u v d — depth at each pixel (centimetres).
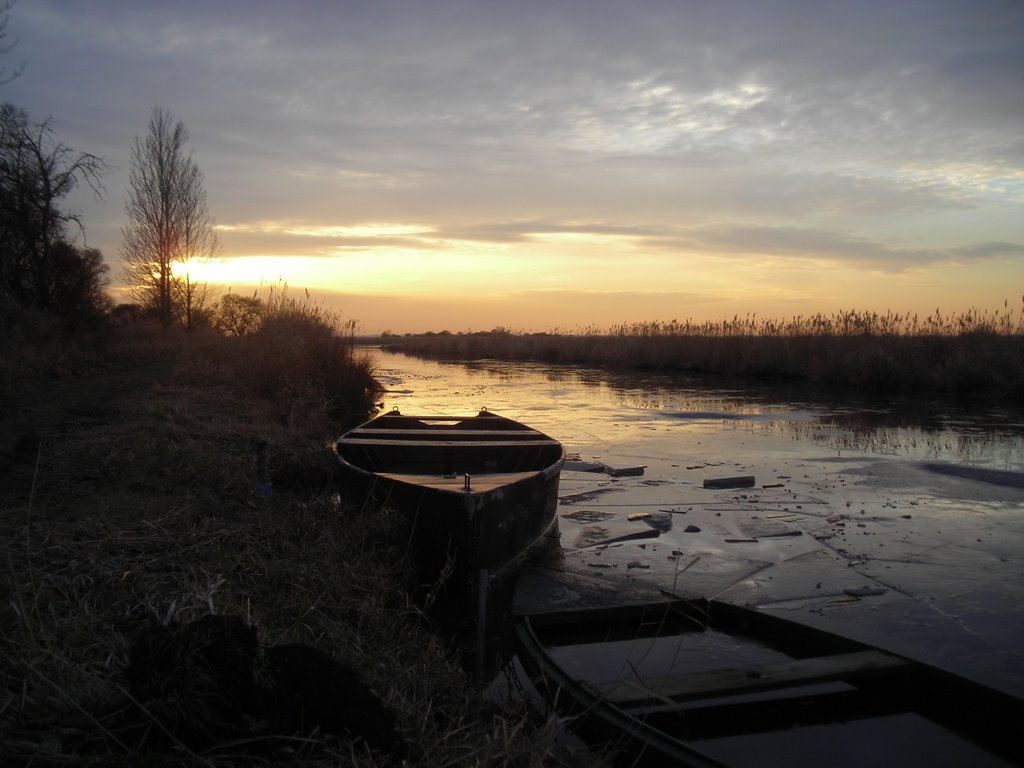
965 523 777
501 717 347
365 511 632
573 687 395
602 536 735
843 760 358
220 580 411
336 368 1725
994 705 382
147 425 963
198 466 766
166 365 2038
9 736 262
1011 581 602
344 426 1415
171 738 266
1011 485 951
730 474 1039
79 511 577
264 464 731
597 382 2706
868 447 1248
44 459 780
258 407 1309
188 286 3341
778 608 547
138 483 695
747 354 2905
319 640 401
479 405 1922
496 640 500
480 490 561
